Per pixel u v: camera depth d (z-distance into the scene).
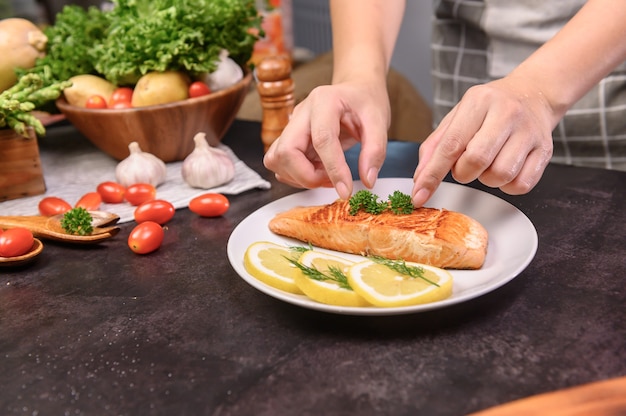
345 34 0.96
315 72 1.89
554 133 1.14
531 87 0.76
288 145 0.79
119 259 0.82
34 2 2.01
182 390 0.61
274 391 0.60
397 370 0.61
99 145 1.08
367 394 0.59
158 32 1.04
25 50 1.09
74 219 0.85
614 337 0.63
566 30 0.80
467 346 0.63
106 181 1.03
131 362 0.65
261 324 0.68
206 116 1.05
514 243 0.73
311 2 2.79
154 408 0.60
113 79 1.08
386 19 0.99
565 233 0.79
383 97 0.88
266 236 0.80
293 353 0.64
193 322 0.69
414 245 0.72
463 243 0.71
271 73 1.03
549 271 0.72
